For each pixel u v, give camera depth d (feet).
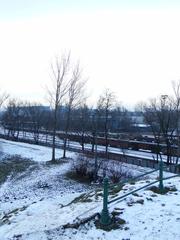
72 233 27.43
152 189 35.45
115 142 172.45
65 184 78.07
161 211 29.43
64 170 91.30
